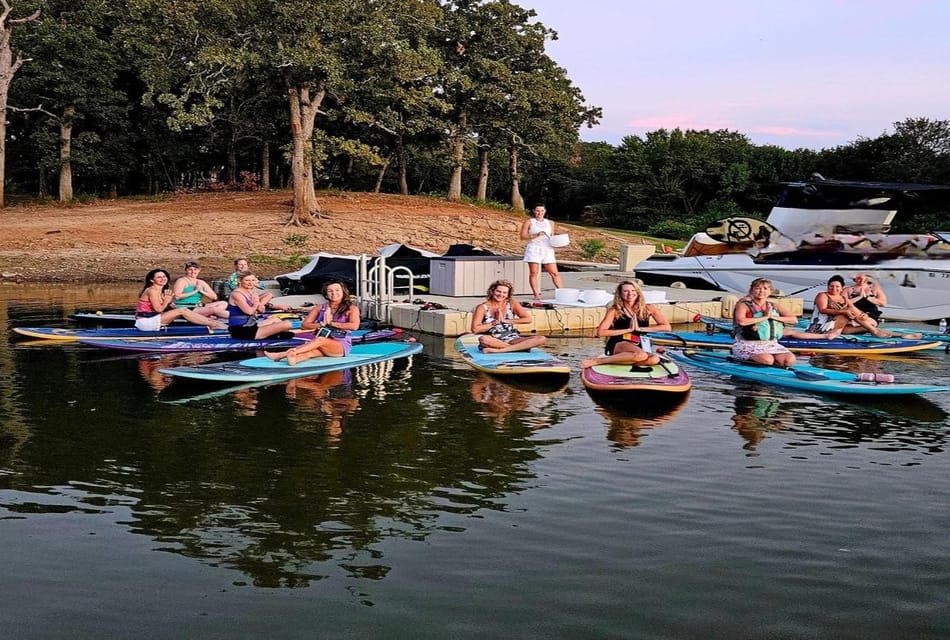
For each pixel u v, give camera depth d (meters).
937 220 41.69
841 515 6.52
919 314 18.09
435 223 40.59
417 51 38.84
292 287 20.91
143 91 50.81
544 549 5.82
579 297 17.34
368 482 7.17
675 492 7.01
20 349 13.68
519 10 47.47
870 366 13.05
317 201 42.47
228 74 35.31
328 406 9.87
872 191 19.36
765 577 5.42
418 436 8.60
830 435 8.84
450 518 6.38
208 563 5.58
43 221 37.44
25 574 5.39
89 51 44.66
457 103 48.12
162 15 33.78
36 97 45.47
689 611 4.95
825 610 4.98
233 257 32.34
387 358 12.77
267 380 11.30
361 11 35.44
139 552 5.74
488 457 7.91
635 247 25.00
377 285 18.25
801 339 14.75
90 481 7.12
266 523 6.25
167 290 15.53
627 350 11.31
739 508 6.65
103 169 49.56
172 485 7.04
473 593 5.16
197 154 56.16
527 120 48.81
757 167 63.56
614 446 8.34
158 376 11.58
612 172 67.25
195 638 4.62
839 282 15.00
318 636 4.65
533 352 12.73
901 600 5.12
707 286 21.59
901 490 7.12
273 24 34.28
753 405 10.13
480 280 19.03
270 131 50.91
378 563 5.59
